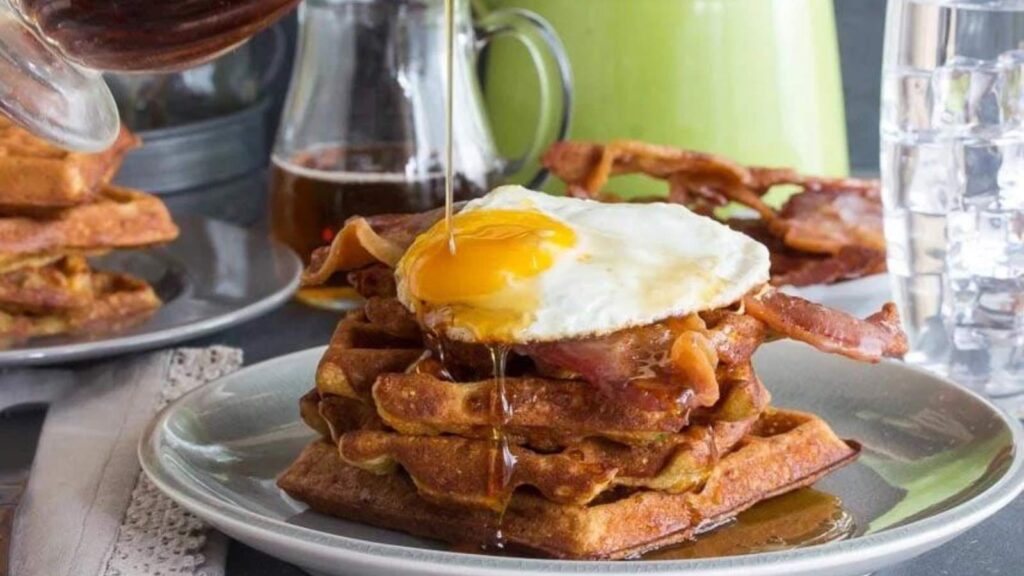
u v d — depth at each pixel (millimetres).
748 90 1120
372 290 753
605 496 705
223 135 1337
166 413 777
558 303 686
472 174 1012
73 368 911
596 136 1122
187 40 750
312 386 827
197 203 1270
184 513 743
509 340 686
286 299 977
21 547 716
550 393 694
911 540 660
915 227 885
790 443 737
